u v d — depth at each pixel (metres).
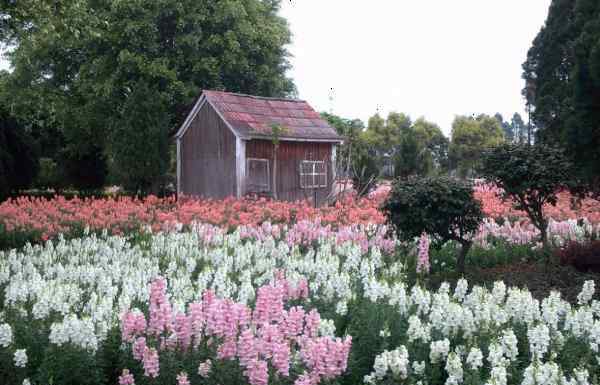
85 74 31.52
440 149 63.53
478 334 7.16
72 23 18.62
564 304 7.90
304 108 28.38
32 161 33.25
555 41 24.86
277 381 5.94
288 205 19.36
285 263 10.93
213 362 6.25
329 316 7.81
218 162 25.78
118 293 9.44
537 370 5.95
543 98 24.00
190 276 10.52
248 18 33.84
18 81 32.81
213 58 31.25
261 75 33.81
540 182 13.38
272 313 6.78
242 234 14.37
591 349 6.99
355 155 30.31
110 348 6.65
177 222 15.58
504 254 13.72
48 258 11.09
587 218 17.45
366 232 14.93
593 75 16.27
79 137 33.91
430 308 7.98
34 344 6.65
